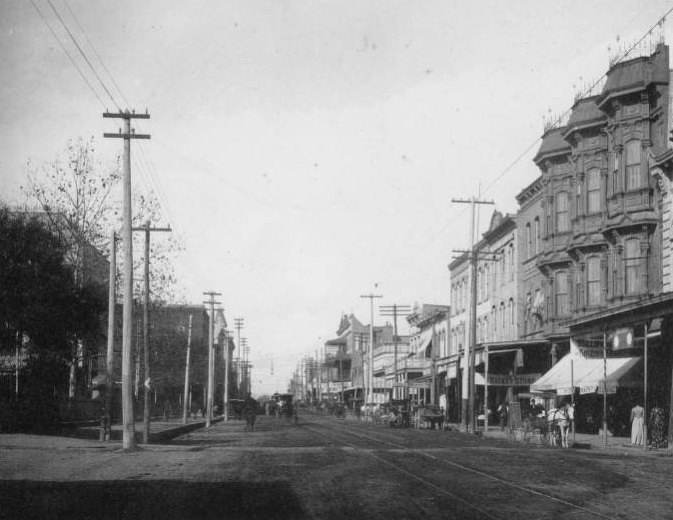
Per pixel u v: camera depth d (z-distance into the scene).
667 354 31.31
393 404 57.75
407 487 15.39
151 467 19.25
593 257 39.06
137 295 46.16
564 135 40.56
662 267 33.22
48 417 35.09
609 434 37.28
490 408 56.62
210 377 62.72
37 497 13.38
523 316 50.75
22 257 33.31
